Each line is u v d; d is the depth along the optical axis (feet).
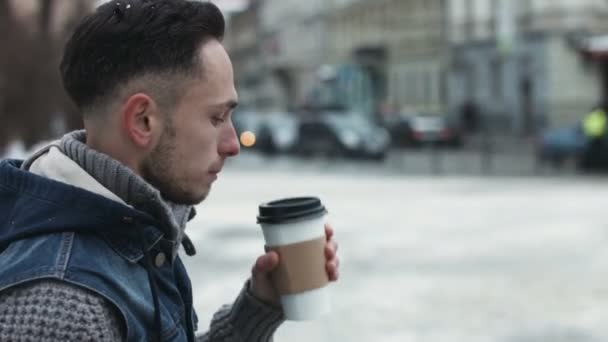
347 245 39.86
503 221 46.70
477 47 148.97
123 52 5.19
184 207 5.73
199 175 5.40
